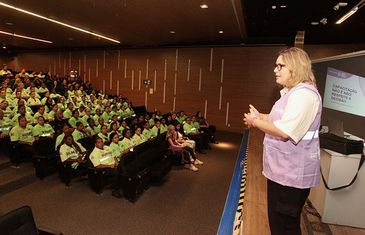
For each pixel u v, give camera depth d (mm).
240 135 10242
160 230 3805
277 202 1218
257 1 5266
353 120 2840
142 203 4629
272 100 9961
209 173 6305
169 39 10016
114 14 6320
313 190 2670
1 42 12148
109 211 4266
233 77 10461
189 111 11297
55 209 4203
